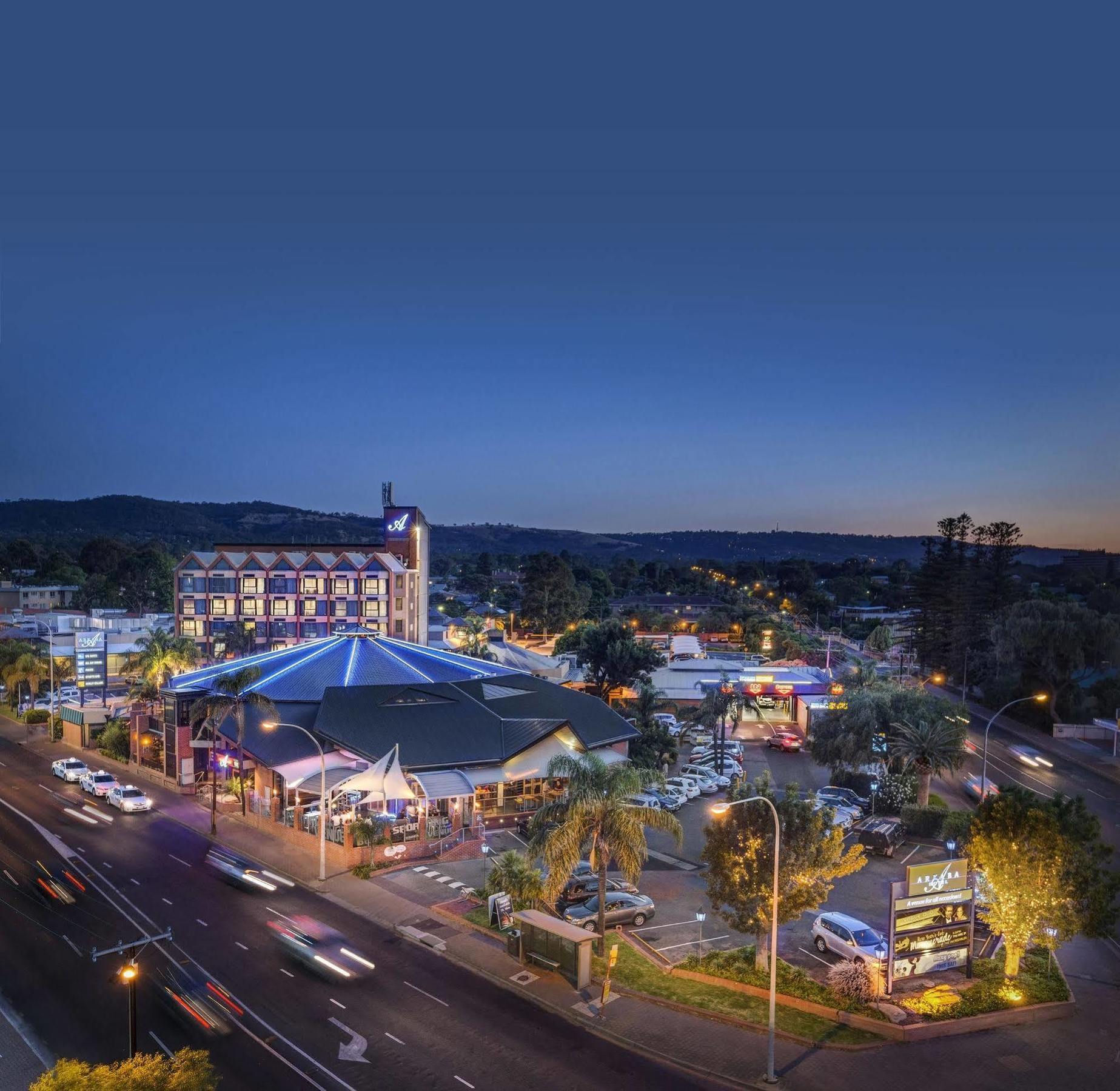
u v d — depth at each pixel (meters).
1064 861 36.25
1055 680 102.12
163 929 42.66
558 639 140.38
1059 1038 33.38
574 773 40.88
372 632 82.88
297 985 36.94
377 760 58.88
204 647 121.50
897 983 37.00
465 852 55.28
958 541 136.88
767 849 36.94
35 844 55.94
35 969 37.91
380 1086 29.50
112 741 80.56
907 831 60.81
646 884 50.00
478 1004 35.47
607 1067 30.84
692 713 97.94
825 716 71.81
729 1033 33.34
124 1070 22.20
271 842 56.75
